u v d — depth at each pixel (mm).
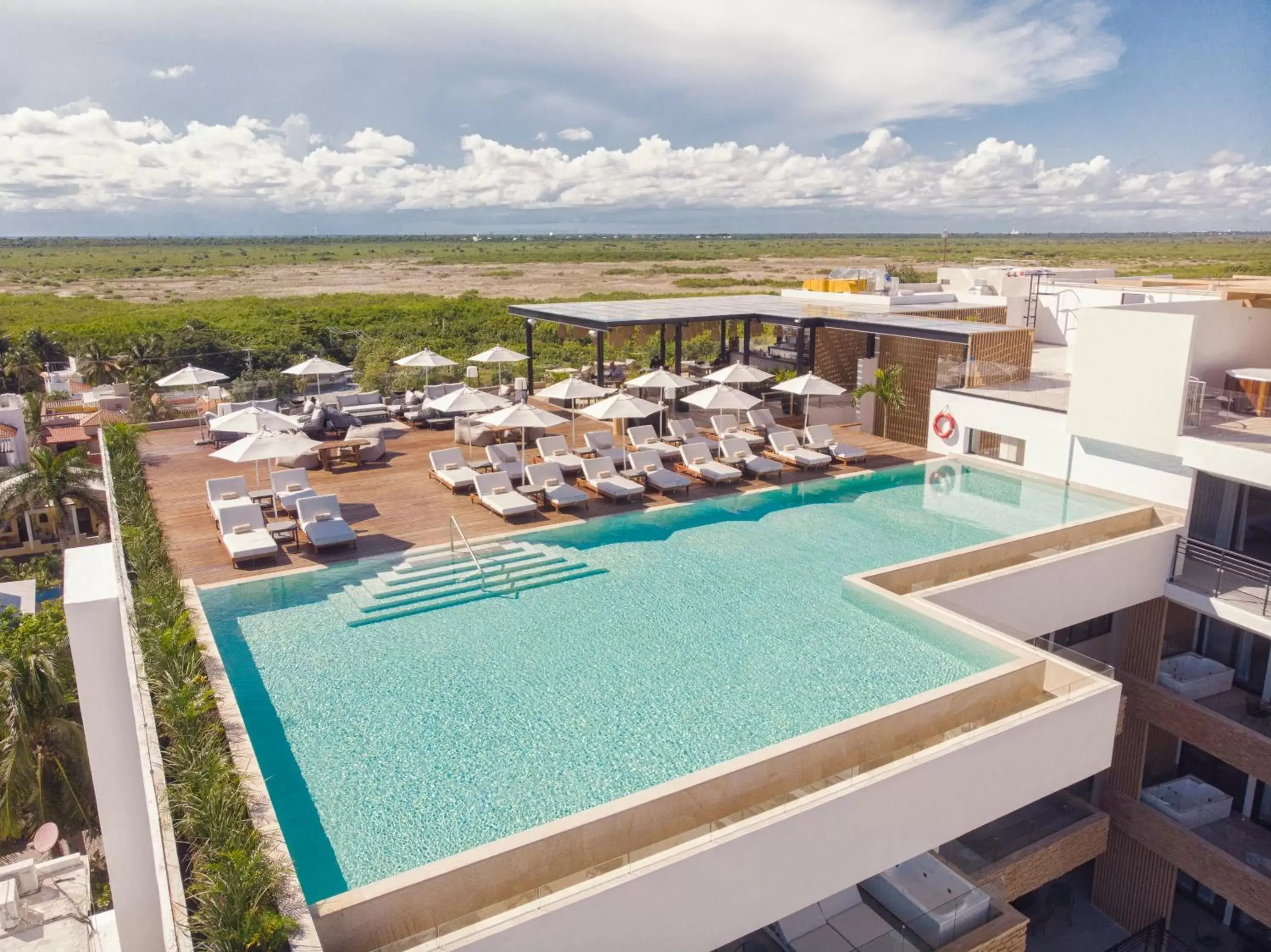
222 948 5793
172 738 8383
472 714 9922
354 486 18547
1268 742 13773
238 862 6410
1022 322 29344
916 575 13414
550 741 9367
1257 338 17953
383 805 8305
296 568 13953
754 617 12516
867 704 10164
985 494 18297
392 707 10070
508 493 17172
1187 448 14805
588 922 6801
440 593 13258
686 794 7934
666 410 23688
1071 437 17938
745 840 7559
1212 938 15758
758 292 107062
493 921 6469
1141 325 15289
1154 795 15953
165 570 12680
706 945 7621
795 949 9977
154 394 28812
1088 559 14453
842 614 12633
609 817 7523
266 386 29391
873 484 19156
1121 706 14945
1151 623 16031
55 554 49062
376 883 6676
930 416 21578
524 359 25656
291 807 8305
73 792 23500
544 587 13562
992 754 9383
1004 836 14766
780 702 10188
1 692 22844
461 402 19234
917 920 10219
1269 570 15047
